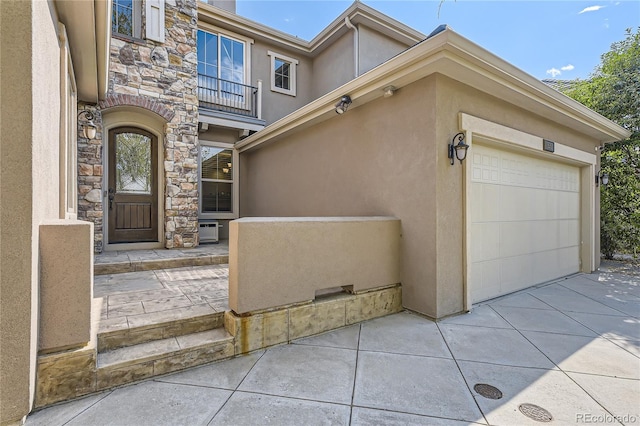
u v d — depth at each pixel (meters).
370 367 2.75
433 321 3.83
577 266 6.80
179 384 2.45
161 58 6.49
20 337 1.79
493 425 2.03
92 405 2.17
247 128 8.41
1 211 1.72
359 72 8.26
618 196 7.61
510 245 5.13
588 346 3.19
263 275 3.08
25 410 1.81
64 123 3.40
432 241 3.85
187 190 6.72
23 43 1.79
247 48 9.16
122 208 6.47
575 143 6.34
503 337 3.39
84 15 3.22
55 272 2.17
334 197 5.67
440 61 3.47
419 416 2.12
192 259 5.40
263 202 8.41
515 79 4.10
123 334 2.68
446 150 3.92
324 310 3.51
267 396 2.31
